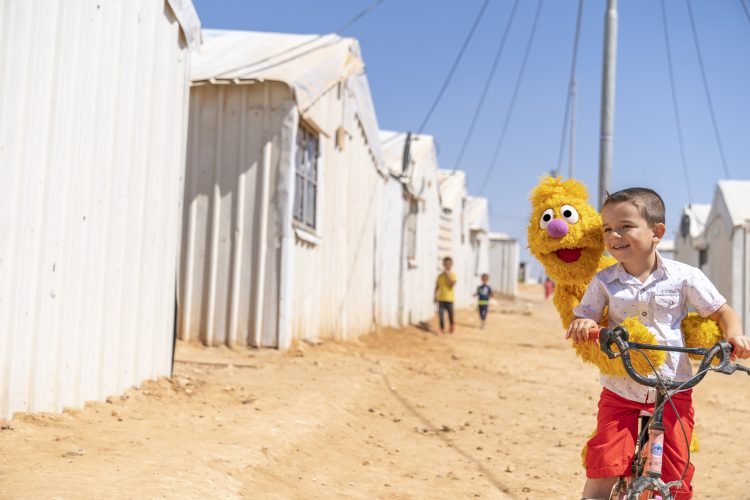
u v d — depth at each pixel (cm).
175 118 880
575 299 475
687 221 2873
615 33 1541
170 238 879
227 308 1288
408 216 2398
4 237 568
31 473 489
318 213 1479
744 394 1280
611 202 418
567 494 663
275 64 1363
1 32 553
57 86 624
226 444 646
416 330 2294
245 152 1298
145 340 825
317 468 675
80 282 677
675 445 396
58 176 632
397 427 912
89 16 672
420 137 2658
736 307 2186
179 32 884
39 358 619
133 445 597
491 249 5509
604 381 419
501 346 2053
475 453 805
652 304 412
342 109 1608
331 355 1341
